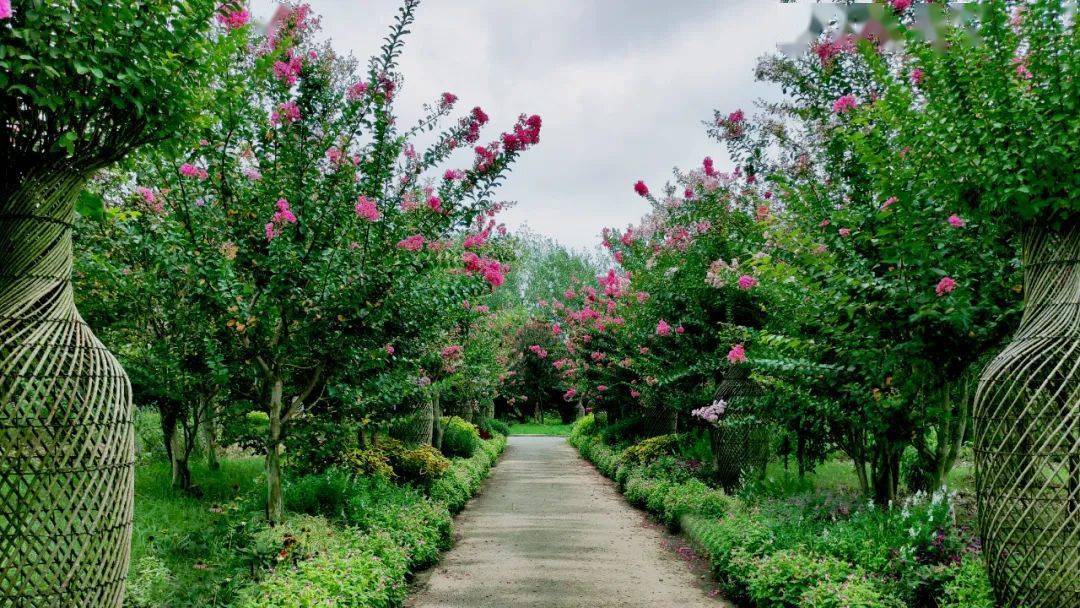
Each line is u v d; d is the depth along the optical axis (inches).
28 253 101.6
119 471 102.9
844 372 207.5
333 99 232.1
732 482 349.7
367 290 219.0
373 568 191.0
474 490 466.3
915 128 151.2
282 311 219.5
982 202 139.4
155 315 263.0
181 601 143.9
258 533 197.0
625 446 597.6
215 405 304.5
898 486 250.7
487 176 233.6
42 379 95.2
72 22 98.2
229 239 227.6
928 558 174.6
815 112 237.6
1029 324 132.1
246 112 213.5
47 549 95.0
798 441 293.4
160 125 115.8
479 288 244.5
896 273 185.0
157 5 110.7
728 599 215.3
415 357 272.8
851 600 157.6
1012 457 124.6
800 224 219.3
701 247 379.6
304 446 239.3
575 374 709.3
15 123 99.9
